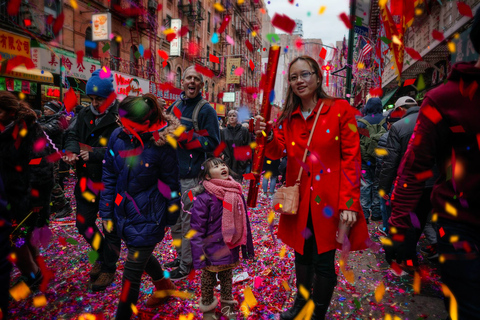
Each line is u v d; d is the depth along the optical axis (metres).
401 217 1.38
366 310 2.27
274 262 3.12
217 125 2.96
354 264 3.09
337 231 1.78
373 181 4.68
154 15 19.17
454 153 1.22
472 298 1.12
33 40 9.79
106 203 2.13
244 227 2.23
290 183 2.01
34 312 2.21
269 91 1.88
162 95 17.91
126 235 1.95
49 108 5.17
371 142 4.30
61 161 6.22
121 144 2.04
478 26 1.20
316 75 1.88
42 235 2.54
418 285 2.41
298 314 1.92
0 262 1.34
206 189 2.19
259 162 1.94
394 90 12.27
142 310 2.24
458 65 1.21
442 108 1.21
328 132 1.83
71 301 2.37
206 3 27.33
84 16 13.69
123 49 16.70
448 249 1.21
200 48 26.48
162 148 1.97
